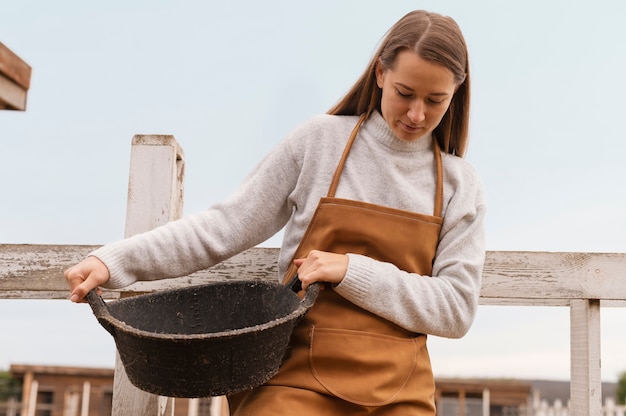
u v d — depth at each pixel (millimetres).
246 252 2383
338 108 2133
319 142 2029
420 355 1930
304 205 2012
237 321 1935
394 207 1994
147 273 1896
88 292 1763
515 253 2422
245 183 2037
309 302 1751
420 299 1883
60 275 2387
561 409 13805
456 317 1927
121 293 2387
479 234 2053
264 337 1617
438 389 13836
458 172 2066
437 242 2014
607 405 12508
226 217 1973
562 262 2416
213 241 1937
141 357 1610
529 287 2408
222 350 1579
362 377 1838
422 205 1996
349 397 1814
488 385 13688
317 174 2006
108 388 13555
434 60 1832
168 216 2375
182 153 2566
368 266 1847
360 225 1927
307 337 1857
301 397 1808
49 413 13500
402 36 1891
